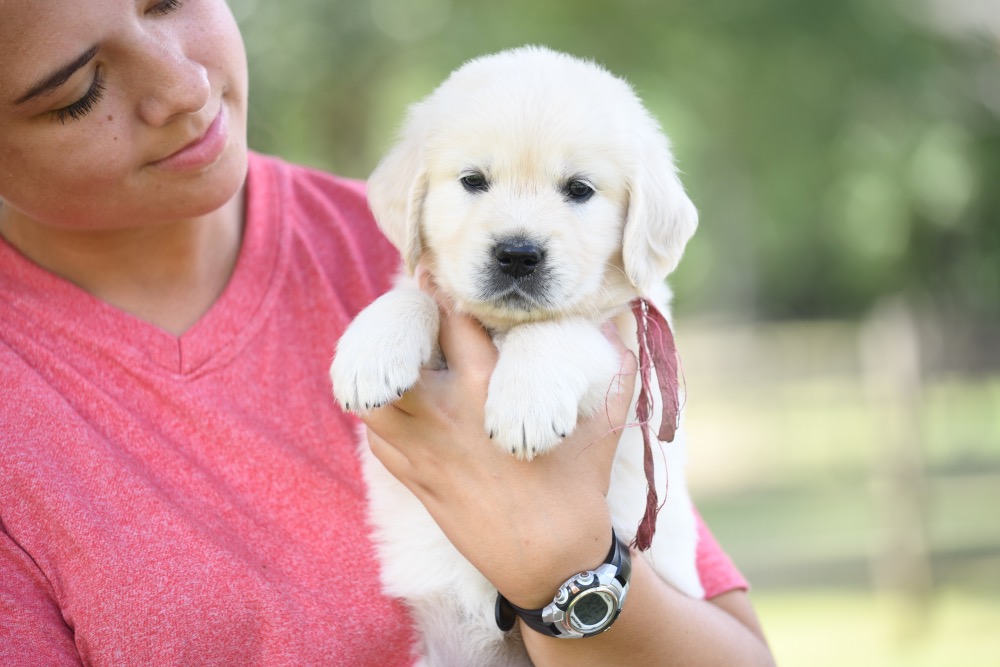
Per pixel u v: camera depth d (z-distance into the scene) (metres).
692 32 14.37
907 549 11.14
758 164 15.20
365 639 2.69
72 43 2.45
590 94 3.20
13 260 2.75
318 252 3.15
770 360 32.66
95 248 2.80
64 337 2.71
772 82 14.41
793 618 10.45
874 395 13.56
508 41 14.41
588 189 3.13
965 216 15.32
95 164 2.57
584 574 2.52
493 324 3.09
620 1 14.53
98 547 2.51
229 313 2.82
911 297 15.43
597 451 2.65
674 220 3.28
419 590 2.88
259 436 2.73
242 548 2.64
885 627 10.02
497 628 3.00
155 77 2.56
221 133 2.74
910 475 11.74
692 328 35.75
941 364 16.84
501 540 2.54
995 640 9.62
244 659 2.53
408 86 15.05
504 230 3.01
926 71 14.27
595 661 2.61
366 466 2.95
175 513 2.59
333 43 14.21
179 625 2.48
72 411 2.62
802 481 17.14
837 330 33.84
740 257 28.53
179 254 2.87
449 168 3.16
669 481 3.07
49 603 2.51
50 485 2.54
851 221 17.94
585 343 2.79
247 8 13.34
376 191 3.33
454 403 2.62
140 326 2.75
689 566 3.10
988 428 19.27
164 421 2.70
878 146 14.82
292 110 13.88
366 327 2.75
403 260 3.25
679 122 15.71
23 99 2.44
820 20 14.05
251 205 3.03
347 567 2.73
